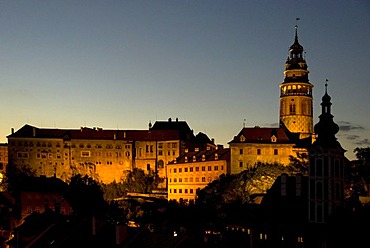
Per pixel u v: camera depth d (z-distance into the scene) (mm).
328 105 111188
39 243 93000
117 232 81188
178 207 159250
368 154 134375
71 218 106438
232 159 177000
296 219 107062
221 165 179875
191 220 142625
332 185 105500
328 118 110125
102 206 163375
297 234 103750
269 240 109250
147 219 156625
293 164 163125
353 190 133125
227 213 135250
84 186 172375
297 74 191750
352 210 103562
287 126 189750
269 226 109812
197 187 188750
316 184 107188
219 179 171875
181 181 194875
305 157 166625
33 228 100062
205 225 133750
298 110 189250
